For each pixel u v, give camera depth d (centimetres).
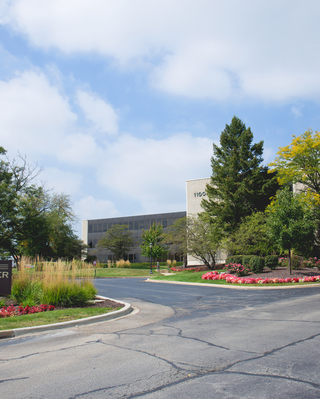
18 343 732
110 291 1859
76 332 835
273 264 2506
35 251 3984
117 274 3816
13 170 3125
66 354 621
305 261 2794
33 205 3284
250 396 405
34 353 637
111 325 922
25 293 1316
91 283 1454
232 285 2023
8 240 3284
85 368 531
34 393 432
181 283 2395
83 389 442
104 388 444
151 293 1741
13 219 3070
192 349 629
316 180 3253
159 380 468
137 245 7169
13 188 3114
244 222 3519
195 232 3747
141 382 462
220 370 502
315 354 568
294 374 476
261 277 2250
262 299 1392
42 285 1300
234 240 3559
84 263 1488
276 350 601
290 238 2186
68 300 1252
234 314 1039
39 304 1247
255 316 984
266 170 3819
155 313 1124
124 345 680
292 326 811
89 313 1059
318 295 1442
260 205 3747
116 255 6469
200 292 1753
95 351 638
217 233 3691
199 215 4006
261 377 467
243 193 3606
